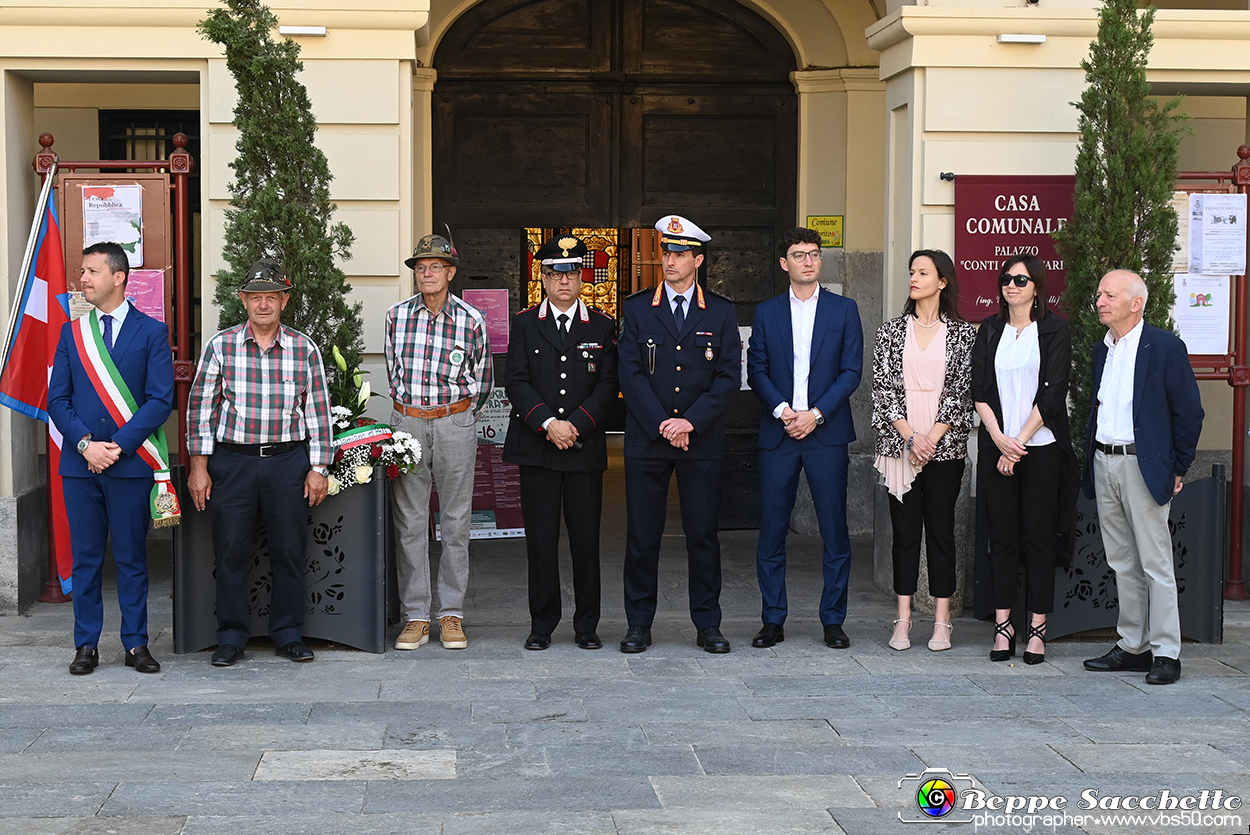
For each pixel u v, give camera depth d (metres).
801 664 5.44
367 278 6.37
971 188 6.50
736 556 7.98
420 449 5.56
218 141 6.33
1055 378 5.42
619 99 8.75
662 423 5.48
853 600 6.78
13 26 6.25
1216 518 5.79
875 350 5.74
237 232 5.59
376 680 5.12
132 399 5.12
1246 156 6.64
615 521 9.19
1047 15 6.44
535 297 9.11
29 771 4.01
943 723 4.61
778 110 8.85
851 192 8.72
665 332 5.59
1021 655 5.61
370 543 5.55
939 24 6.42
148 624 6.03
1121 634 5.41
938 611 5.71
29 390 6.05
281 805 3.74
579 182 8.77
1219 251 6.62
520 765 4.11
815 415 5.61
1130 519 5.30
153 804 3.74
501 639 5.87
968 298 6.54
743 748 4.30
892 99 6.88
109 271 5.09
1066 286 6.27
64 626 6.01
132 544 5.20
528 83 8.70
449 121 8.66
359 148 6.32
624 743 4.34
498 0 8.60
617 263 10.98
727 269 8.88
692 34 8.77
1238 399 6.76
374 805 3.75
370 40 6.29
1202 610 5.84
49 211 6.13
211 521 5.45
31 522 6.45
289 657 5.45
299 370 5.34
